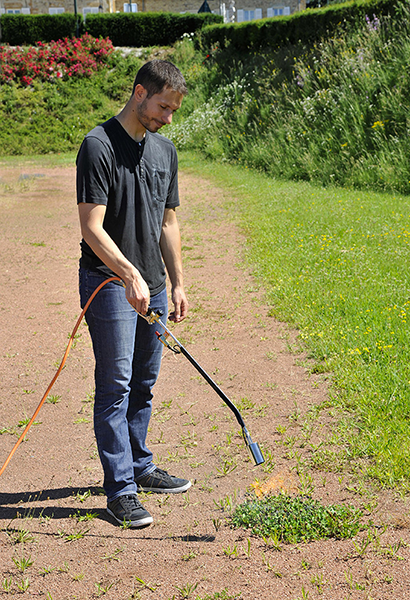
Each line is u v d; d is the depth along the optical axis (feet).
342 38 53.31
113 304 8.61
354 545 7.91
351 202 32.58
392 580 7.26
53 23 85.61
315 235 26.05
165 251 9.84
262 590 7.23
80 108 75.31
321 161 43.52
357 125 43.21
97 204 8.27
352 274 19.98
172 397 13.42
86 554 8.11
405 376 12.38
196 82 75.05
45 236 31.22
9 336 17.67
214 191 42.80
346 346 14.64
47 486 9.96
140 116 8.41
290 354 15.28
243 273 23.35
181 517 8.96
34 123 72.54
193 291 21.50
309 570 7.55
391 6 51.03
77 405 13.21
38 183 49.11
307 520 8.45
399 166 37.29
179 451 11.01
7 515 9.10
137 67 81.56
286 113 52.24
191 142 64.59
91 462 10.76
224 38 77.15
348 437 10.77
